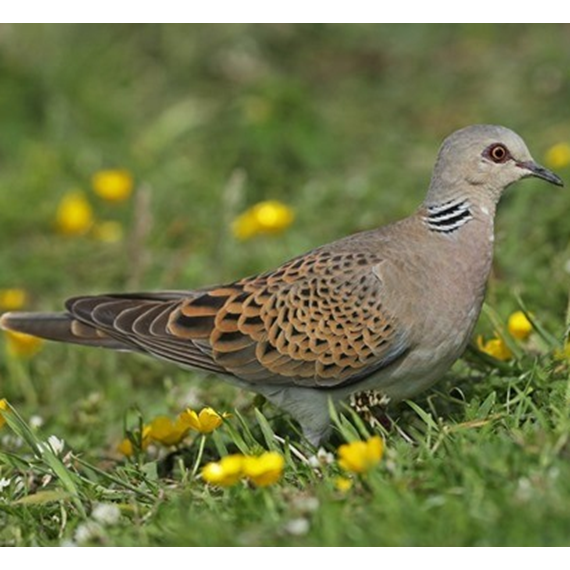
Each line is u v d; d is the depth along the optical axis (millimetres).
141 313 12570
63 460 11875
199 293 12695
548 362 12062
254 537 9297
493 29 23234
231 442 12453
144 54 22906
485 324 14156
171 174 19750
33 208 19328
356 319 11766
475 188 12023
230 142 20219
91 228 19000
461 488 9523
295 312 11945
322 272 12008
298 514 9523
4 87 21719
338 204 18344
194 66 22641
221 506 10211
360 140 20859
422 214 12117
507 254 15469
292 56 23094
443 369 11977
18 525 10578
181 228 18438
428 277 11750
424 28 23516
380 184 18656
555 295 14516
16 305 16188
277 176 19672
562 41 22312
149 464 11695
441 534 9000
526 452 9758
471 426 10812
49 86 21828
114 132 21234
